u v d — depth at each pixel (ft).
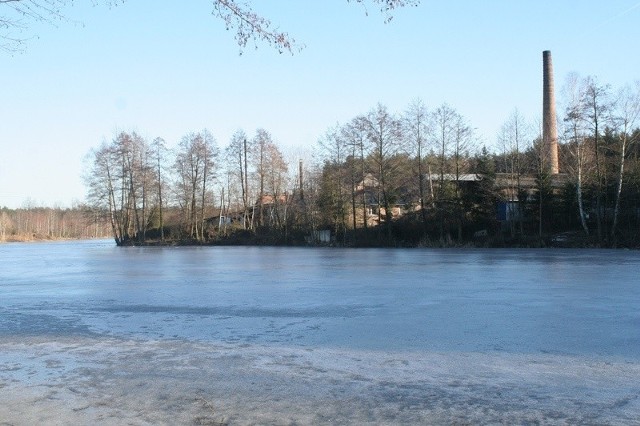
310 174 245.65
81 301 58.85
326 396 24.45
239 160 269.64
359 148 217.97
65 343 36.58
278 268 104.27
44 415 22.36
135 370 29.32
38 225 480.23
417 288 66.49
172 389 25.80
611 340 35.40
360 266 106.11
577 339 35.78
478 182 200.75
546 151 198.70
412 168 212.43
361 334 38.34
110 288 72.28
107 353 33.45
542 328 39.68
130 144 266.57
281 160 258.16
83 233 490.90
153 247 249.96
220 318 46.09
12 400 24.36
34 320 46.29
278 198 255.91
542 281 72.28
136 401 24.06
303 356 32.01
